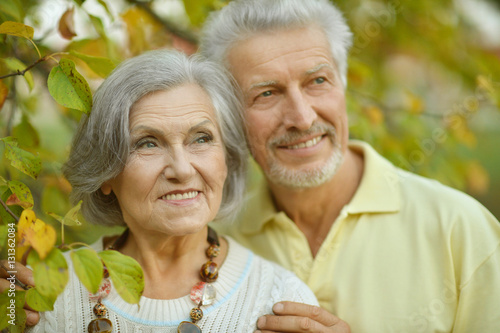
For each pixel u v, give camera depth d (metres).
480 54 2.71
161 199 1.41
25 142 1.69
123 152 1.39
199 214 1.42
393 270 1.66
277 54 1.64
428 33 2.77
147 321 1.44
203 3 2.00
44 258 1.08
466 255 1.60
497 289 1.55
